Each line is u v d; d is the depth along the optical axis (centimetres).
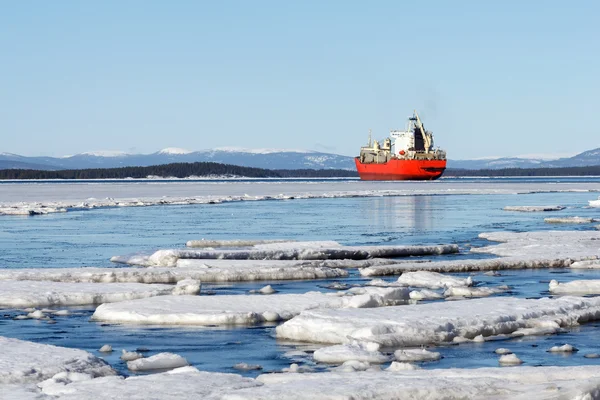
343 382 1229
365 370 1458
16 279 2675
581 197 10719
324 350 1609
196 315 1984
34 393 1217
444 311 1936
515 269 3070
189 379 1287
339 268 3109
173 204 8825
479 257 3494
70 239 4522
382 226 5481
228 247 3941
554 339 1792
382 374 1310
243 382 1266
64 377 1334
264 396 1139
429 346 1706
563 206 8169
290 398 1133
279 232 4994
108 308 2086
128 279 2717
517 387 1195
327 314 1878
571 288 2462
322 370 1489
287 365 1568
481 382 1214
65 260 3497
